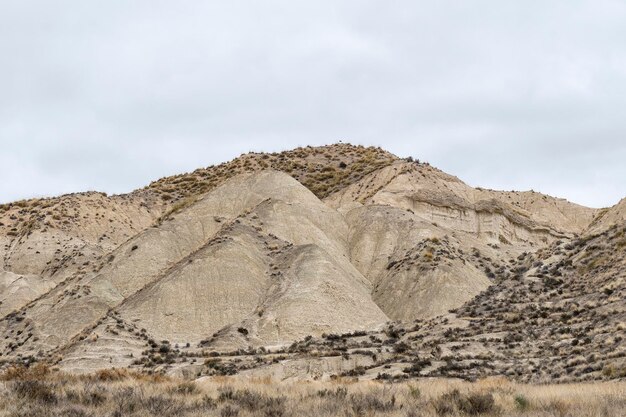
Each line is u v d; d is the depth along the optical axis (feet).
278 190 352.90
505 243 360.69
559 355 129.70
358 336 220.84
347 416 66.13
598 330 136.36
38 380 84.53
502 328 158.20
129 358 214.69
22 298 317.22
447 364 138.72
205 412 68.44
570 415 63.77
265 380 111.14
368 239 328.70
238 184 362.94
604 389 83.15
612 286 153.89
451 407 69.21
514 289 181.37
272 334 232.73
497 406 70.18
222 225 329.93
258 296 262.47
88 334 237.66
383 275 299.38
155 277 294.05
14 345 256.93
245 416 66.85
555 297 166.40
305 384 104.63
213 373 170.81
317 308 243.60
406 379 130.21
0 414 62.49
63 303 276.21
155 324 246.68
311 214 339.16
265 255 292.20
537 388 90.07
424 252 294.46
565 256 187.21
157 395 77.00
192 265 269.23
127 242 319.47
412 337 181.47
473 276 279.28
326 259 273.54
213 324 249.34
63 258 361.92
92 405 69.97
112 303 276.82
